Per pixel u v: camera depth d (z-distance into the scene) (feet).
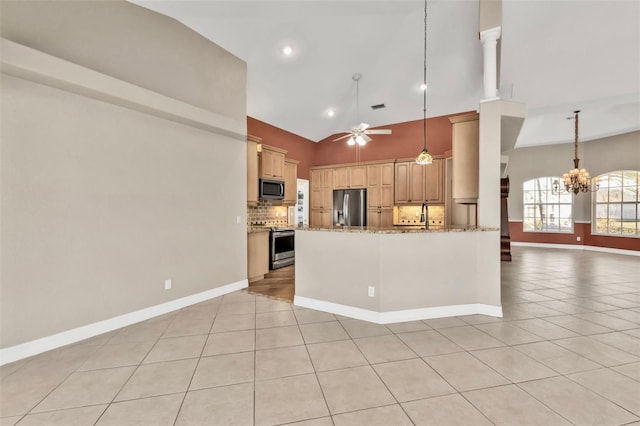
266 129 20.97
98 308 8.79
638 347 7.80
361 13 11.52
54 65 7.43
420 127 22.27
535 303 11.57
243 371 6.73
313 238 11.05
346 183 23.72
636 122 21.53
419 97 18.92
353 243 10.15
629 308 10.95
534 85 16.20
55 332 7.94
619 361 7.09
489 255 10.28
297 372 6.69
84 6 8.46
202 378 6.46
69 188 8.21
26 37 7.42
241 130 13.24
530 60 14.02
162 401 5.68
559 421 5.09
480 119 10.57
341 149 25.20
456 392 5.93
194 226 11.61
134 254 9.68
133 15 9.65
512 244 29.63
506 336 8.55
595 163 25.98
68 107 8.20
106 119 9.00
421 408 5.46
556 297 12.34
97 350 7.76
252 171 15.29
